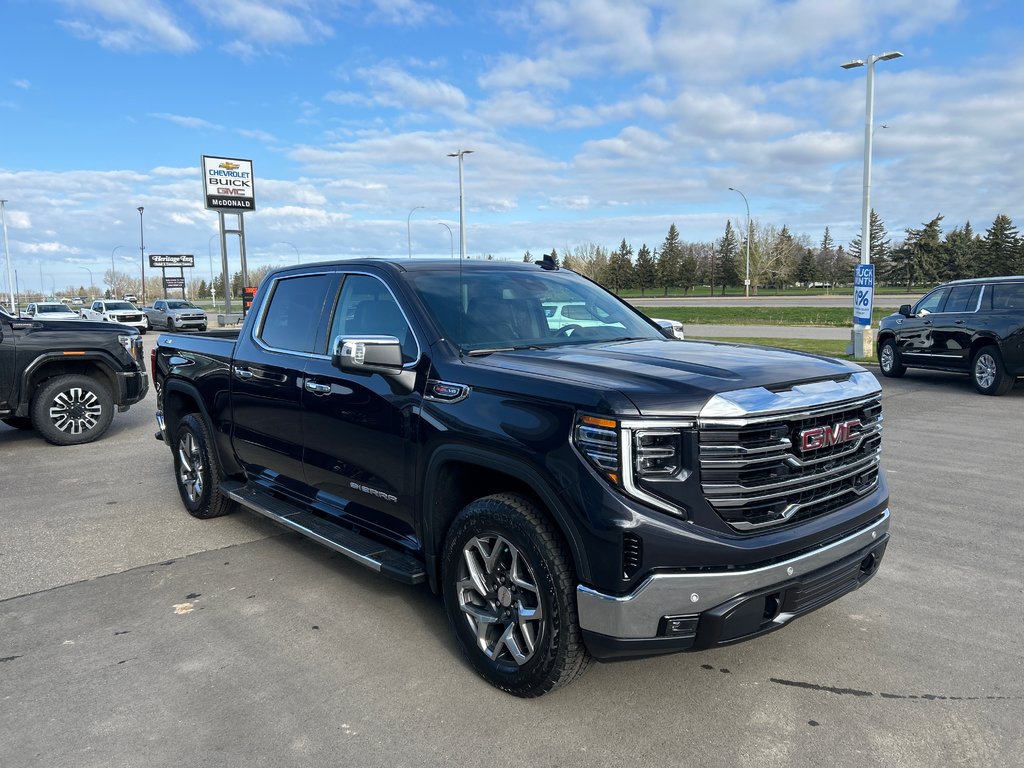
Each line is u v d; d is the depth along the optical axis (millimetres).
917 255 89125
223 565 4789
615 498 2682
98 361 9086
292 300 4762
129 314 38375
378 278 4086
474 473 3432
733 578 2717
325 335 4348
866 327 17844
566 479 2791
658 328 4594
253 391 4828
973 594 4250
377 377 3742
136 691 3250
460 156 35781
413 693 3213
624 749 2807
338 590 4363
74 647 3670
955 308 12812
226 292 49781
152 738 2896
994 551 4941
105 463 7902
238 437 5105
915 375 15062
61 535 5414
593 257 113375
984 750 2783
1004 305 11898
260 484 4973
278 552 5035
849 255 107250
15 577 4605
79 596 4305
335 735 2910
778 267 100125
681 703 3123
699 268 116688
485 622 3215
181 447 5922
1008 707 3076
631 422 2670
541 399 2941
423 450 3441
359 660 3510
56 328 8859
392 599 4230
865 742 2842
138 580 4543
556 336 3977
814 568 2953
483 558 3215
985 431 9055
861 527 3219
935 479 6789
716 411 2727
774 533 2846
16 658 3562
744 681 3303
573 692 3215
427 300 3818
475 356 3500
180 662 3506
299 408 4352
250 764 2732
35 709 3113
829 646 3629
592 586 2764
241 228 50094
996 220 88500
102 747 2842
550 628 2920
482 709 3088
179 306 41031
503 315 3926
